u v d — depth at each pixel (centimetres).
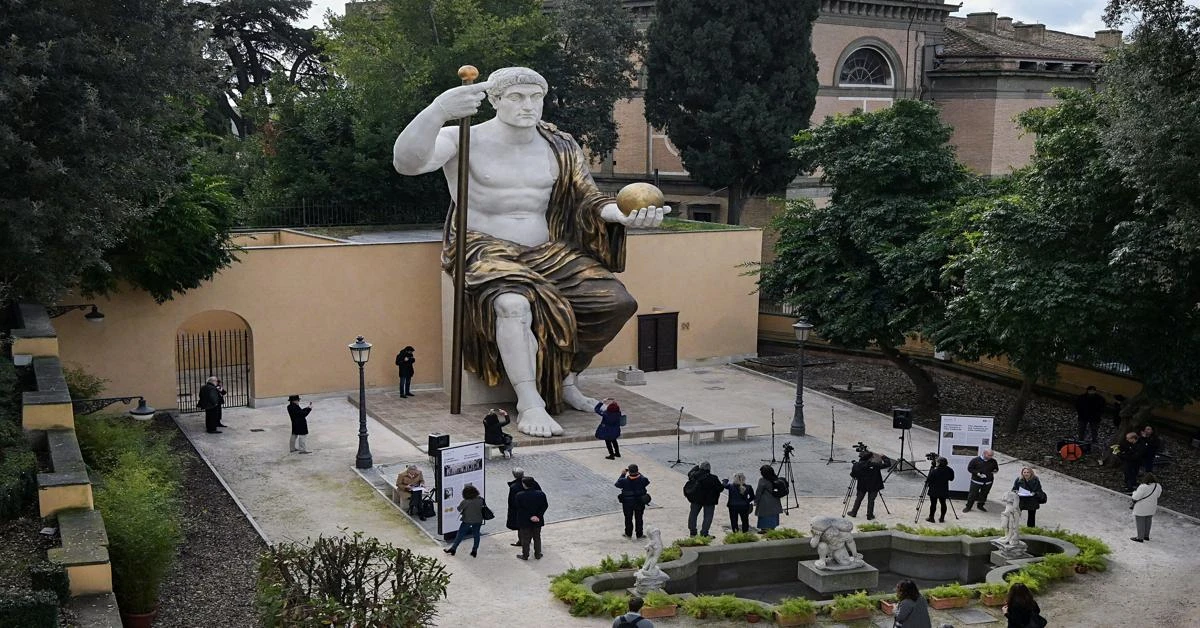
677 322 3828
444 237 3173
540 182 3125
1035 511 2302
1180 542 2245
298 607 1500
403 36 4806
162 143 2367
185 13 2295
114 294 3025
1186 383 2547
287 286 3231
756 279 3962
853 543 2022
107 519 1672
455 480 2159
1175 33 2284
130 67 2134
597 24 4812
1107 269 2528
